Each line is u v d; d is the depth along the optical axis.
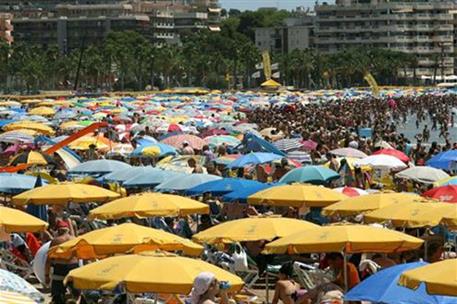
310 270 44.53
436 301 30.09
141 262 33.44
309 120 183.75
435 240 46.41
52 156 78.38
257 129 133.62
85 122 132.88
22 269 51.34
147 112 173.25
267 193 54.66
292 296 40.16
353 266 40.50
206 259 49.12
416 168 68.31
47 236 53.22
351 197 52.25
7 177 62.91
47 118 159.00
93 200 56.28
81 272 33.66
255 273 48.19
